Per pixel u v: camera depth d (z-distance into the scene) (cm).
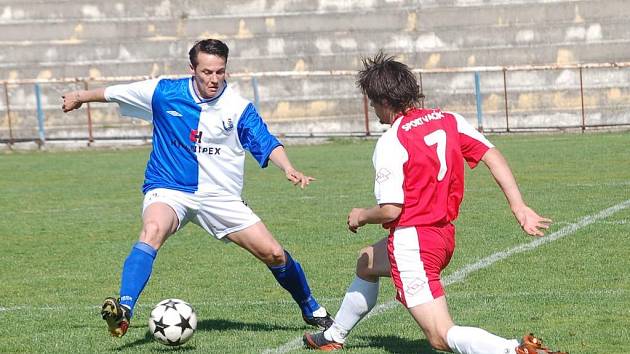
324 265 2917
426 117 1639
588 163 5475
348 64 8794
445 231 1622
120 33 9219
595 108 8138
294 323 2188
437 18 8856
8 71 8956
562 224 3466
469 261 2853
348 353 1850
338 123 8362
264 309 2353
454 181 1627
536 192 4391
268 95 8694
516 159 5850
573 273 2617
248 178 5553
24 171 6300
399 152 1599
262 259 2042
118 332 1800
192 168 2014
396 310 2262
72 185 5453
